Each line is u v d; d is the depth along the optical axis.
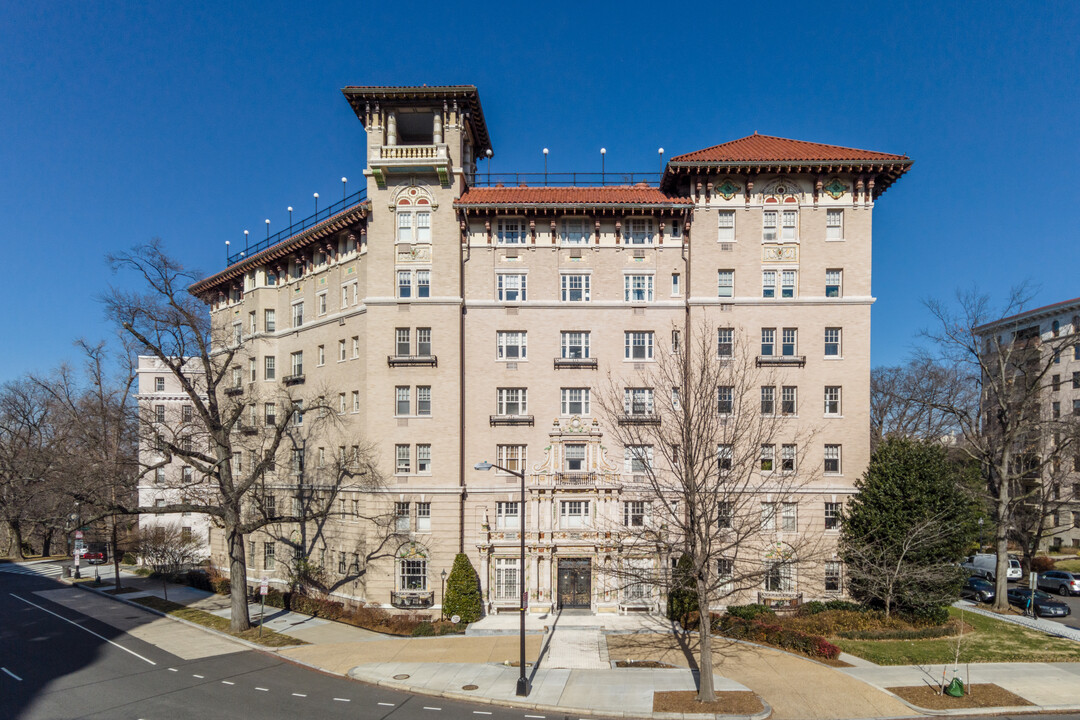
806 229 39.62
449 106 40.47
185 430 59.22
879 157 39.28
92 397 59.19
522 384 40.09
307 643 33.34
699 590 25.17
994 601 41.75
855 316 39.22
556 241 40.62
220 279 53.38
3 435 74.31
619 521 38.34
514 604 37.78
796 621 33.84
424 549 38.44
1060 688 25.70
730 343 39.41
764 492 36.78
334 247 44.12
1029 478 59.34
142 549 51.06
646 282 40.56
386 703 24.62
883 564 34.25
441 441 39.06
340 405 42.72
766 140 43.22
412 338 39.88
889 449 36.41
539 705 24.22
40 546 79.31
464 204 39.38
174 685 26.83
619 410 39.19
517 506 39.72
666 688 25.97
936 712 23.31
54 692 25.95
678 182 40.97
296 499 45.41
